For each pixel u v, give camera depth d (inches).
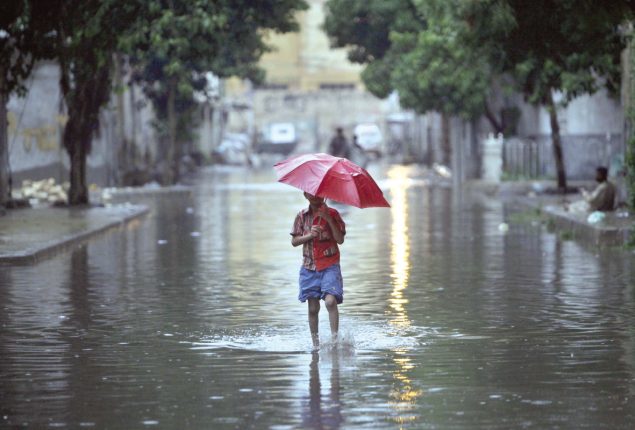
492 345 707.4
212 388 589.0
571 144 2640.3
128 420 523.2
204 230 1652.3
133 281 1046.4
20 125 2476.6
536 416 523.8
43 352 695.7
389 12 3216.0
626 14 1063.6
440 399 559.5
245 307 880.9
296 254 1296.8
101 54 1732.3
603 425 507.5
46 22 1612.9
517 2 1167.6
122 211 1918.1
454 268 1139.9
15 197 2161.7
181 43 1659.7
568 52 1237.7
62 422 521.0
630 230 1330.0
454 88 2839.6
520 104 3139.8
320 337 734.5
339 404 550.9
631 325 778.8
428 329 770.8
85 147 2037.4
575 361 653.3
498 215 1905.8
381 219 1852.9
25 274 1099.3
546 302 892.0
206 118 4972.9
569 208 1701.5
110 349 704.4
